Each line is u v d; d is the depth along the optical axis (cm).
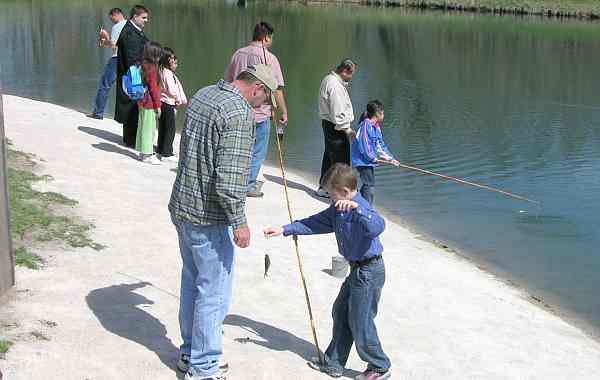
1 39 2803
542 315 760
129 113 1167
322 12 4919
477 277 847
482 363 625
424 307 730
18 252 684
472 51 3225
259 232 879
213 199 487
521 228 1049
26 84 1933
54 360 525
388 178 1278
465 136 1639
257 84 491
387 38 3562
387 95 2125
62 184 924
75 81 2006
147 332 585
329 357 566
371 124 1000
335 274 765
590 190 1245
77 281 657
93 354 542
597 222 1084
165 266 723
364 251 528
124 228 809
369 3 5684
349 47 3178
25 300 607
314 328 588
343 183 522
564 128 1761
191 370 512
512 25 4412
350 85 2258
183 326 527
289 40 3319
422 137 1617
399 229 1006
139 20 1179
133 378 519
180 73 2203
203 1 5341
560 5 5128
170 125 1121
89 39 2884
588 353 679
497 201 1173
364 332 544
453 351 640
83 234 768
